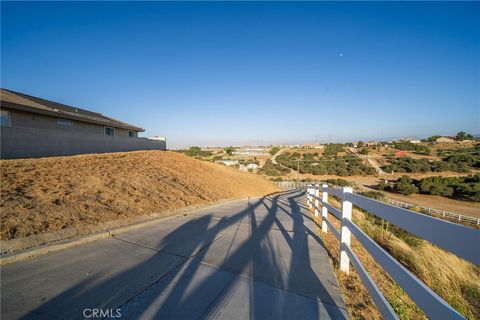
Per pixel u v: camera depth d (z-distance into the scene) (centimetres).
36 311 262
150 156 1764
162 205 845
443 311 151
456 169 5944
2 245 409
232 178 2311
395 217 229
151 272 357
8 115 1334
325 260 419
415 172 6053
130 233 557
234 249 468
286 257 430
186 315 258
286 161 7925
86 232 524
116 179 970
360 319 269
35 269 361
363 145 11131
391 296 337
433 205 3091
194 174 1705
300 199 1602
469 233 140
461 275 562
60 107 1908
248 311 268
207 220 727
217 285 323
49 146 1285
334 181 4884
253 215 850
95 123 1962
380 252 253
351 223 365
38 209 564
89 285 317
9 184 681
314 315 264
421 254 615
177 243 495
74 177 864
